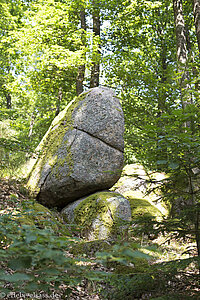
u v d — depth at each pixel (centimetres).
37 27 955
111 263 421
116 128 695
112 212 605
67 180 686
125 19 1030
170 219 312
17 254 195
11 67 1508
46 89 1192
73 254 463
